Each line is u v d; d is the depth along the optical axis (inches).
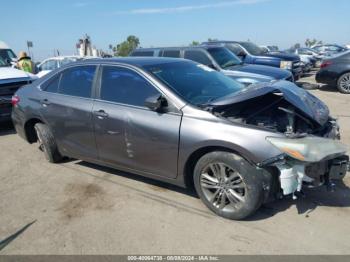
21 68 423.2
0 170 202.2
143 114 147.1
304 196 146.7
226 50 370.3
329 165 125.6
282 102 149.6
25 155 227.3
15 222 142.5
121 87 159.5
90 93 171.0
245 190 126.6
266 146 119.6
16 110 213.6
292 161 120.3
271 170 123.6
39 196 165.3
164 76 153.0
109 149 164.4
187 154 136.3
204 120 132.4
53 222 140.9
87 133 171.3
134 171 161.0
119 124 154.3
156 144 143.9
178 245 121.5
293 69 497.4
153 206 149.0
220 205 135.6
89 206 152.5
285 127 133.3
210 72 180.7
